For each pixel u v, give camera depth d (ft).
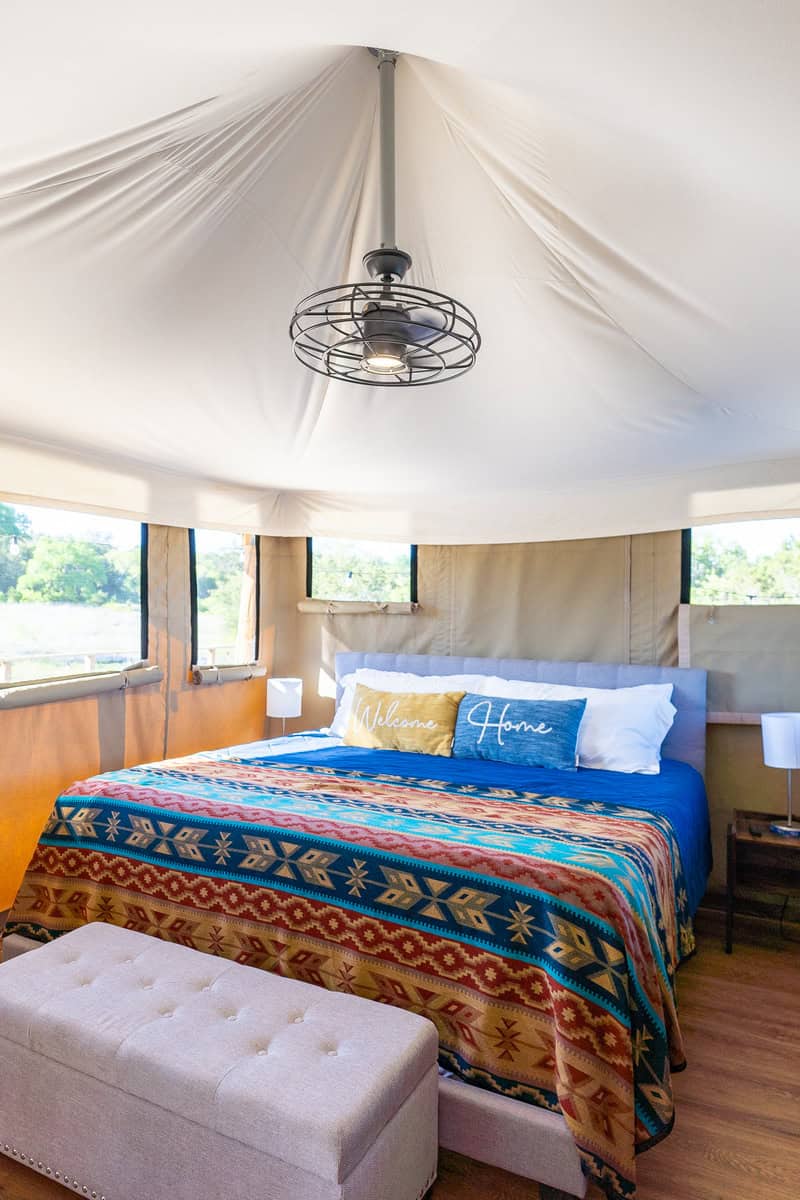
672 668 11.88
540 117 4.61
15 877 10.18
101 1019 5.27
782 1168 5.69
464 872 6.19
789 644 11.34
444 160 5.46
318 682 15.44
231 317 7.04
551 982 5.48
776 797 11.42
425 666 13.94
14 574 10.51
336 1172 4.14
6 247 5.55
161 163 4.97
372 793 8.73
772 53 3.57
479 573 14.03
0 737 9.99
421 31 3.82
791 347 6.97
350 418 9.82
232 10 3.65
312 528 14.93
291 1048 4.94
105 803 8.19
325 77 4.64
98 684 11.24
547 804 8.58
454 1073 5.81
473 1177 5.67
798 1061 7.12
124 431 10.07
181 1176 4.75
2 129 4.30
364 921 6.35
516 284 6.67
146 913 7.46
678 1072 6.17
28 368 7.82
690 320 6.62
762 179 4.61
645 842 7.21
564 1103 5.20
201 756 10.87
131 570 12.39
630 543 12.70
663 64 3.76
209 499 13.35
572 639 13.15
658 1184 5.51
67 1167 5.26
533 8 3.49
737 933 10.27
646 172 4.80
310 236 6.10
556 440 10.39
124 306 6.64
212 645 14.10
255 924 6.83
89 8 3.51
